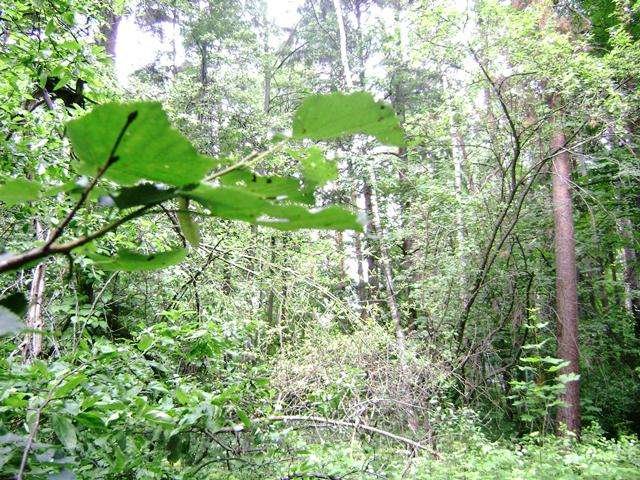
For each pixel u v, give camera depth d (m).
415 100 10.64
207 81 10.42
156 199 0.36
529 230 8.82
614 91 6.51
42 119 2.96
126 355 2.28
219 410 2.03
